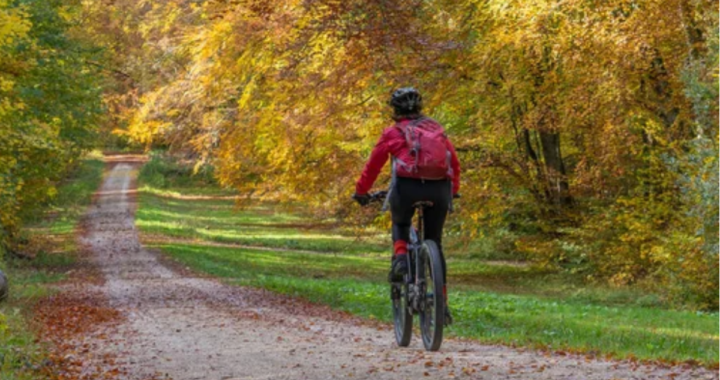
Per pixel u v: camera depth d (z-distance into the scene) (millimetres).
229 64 23625
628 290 23312
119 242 41219
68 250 37531
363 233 27406
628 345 9938
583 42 20094
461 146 25422
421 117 7891
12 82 19406
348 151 24547
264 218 56688
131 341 10805
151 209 59219
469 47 22312
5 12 14344
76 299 19500
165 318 14750
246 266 31844
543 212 26703
